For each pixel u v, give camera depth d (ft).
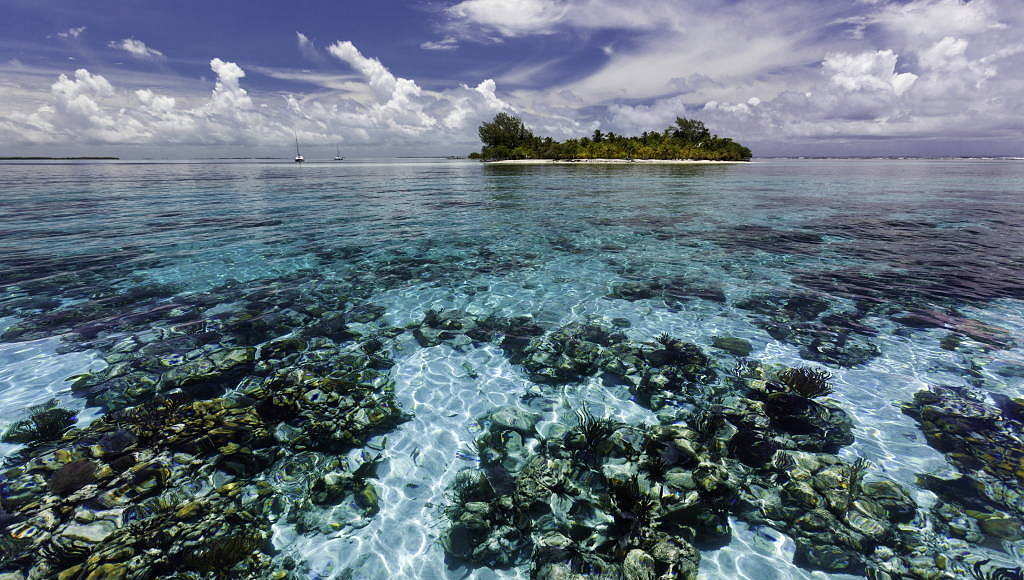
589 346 21.61
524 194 90.99
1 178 134.62
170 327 22.85
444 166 274.77
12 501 11.35
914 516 11.22
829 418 15.55
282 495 12.14
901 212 62.13
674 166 255.50
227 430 14.65
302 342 21.65
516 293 29.17
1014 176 145.79
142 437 14.14
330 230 49.70
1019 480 12.39
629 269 34.42
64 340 21.09
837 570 9.94
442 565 10.29
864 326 23.21
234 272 32.94
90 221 53.47
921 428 14.84
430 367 19.67
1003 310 24.91
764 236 46.32
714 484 12.49
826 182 120.67
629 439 14.48
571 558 10.36
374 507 11.92
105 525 10.73
